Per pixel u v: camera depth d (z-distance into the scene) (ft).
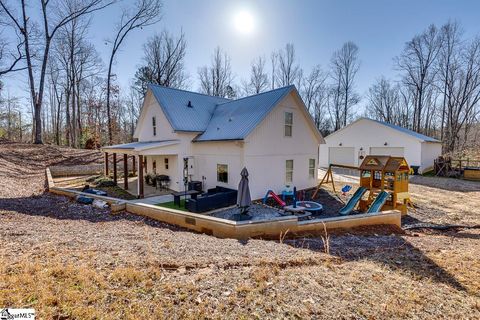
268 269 13.06
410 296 11.18
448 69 104.63
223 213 34.47
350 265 14.82
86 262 12.16
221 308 9.37
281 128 45.62
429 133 130.00
